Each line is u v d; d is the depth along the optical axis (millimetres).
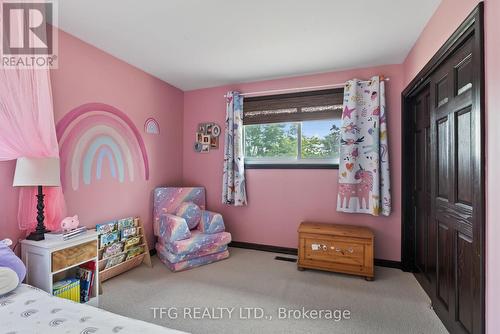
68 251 1952
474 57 1357
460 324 1592
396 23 2090
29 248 1851
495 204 1212
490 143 1248
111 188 2711
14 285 1475
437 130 1951
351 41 2402
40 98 1879
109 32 2252
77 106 2340
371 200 2857
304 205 3275
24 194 1938
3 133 1673
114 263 2572
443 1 1758
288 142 3434
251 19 2053
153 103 3316
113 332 1067
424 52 2148
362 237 2605
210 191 3771
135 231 2861
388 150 2889
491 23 1223
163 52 2654
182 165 3939
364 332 1756
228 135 3512
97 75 2537
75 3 1833
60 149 2197
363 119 2947
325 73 3176
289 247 3352
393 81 2896
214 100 3754
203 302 2143
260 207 3494
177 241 2811
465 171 1526
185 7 1892
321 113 3184
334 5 1865
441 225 1900
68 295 1940
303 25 2139
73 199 2320
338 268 2688
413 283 2510
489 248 1261
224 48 2561
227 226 3676
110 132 2693
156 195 3256
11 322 1148
